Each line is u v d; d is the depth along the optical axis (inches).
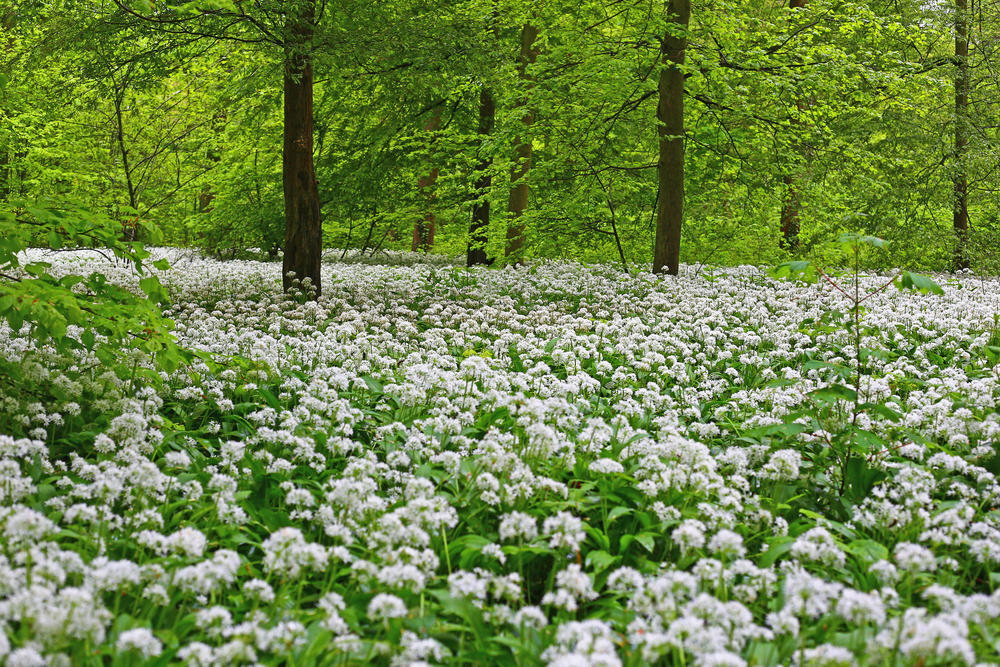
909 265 821.9
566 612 135.1
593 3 648.4
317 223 504.1
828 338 354.0
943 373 299.6
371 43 446.0
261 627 123.9
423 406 254.1
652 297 481.7
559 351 308.2
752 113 639.1
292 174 495.8
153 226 234.8
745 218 767.7
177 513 167.9
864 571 153.3
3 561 123.4
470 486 185.3
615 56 588.7
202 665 109.4
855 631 127.3
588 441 214.4
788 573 141.4
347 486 164.4
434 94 536.1
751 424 235.0
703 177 730.2
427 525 155.3
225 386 261.6
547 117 660.1
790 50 631.8
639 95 646.5
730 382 312.3
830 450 216.2
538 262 704.4
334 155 724.7
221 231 870.4
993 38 805.2
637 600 128.4
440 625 130.8
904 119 791.1
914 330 388.5
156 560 140.7
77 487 163.3
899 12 783.1
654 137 657.6
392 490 185.9
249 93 546.6
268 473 193.2
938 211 871.7
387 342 348.2
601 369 312.0
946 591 125.8
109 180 833.5
